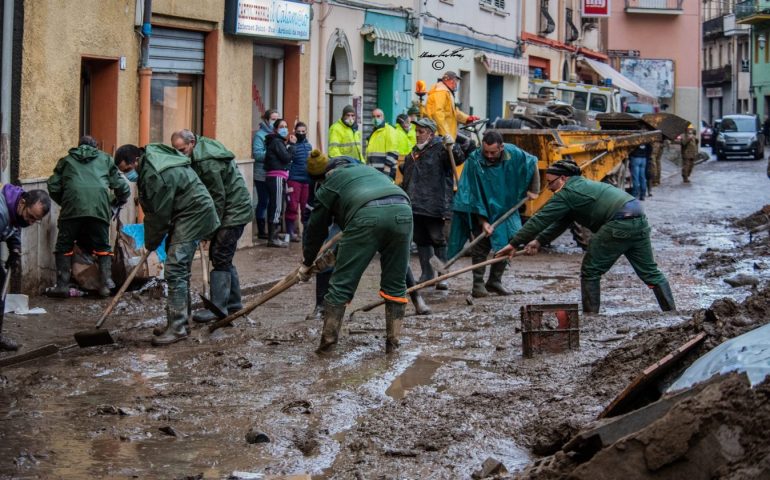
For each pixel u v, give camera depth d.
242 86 17.02
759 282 13.28
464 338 9.69
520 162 12.38
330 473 6.00
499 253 10.59
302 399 7.45
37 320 10.42
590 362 8.44
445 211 12.78
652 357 7.58
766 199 29.05
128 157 12.01
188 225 9.61
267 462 6.18
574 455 5.28
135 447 6.44
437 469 6.03
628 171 25.75
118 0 13.58
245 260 15.37
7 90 11.21
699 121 60.44
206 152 10.46
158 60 15.12
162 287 11.87
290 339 9.62
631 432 5.19
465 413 7.01
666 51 60.12
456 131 17.06
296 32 18.08
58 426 6.85
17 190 8.88
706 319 7.71
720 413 4.84
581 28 44.22
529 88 29.56
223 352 9.05
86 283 11.75
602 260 10.62
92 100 13.82
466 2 28.06
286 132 17.02
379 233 8.82
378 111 17.81
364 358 8.88
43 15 11.91
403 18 23.70
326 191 8.98
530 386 7.75
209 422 6.98
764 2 70.81
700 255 16.48
